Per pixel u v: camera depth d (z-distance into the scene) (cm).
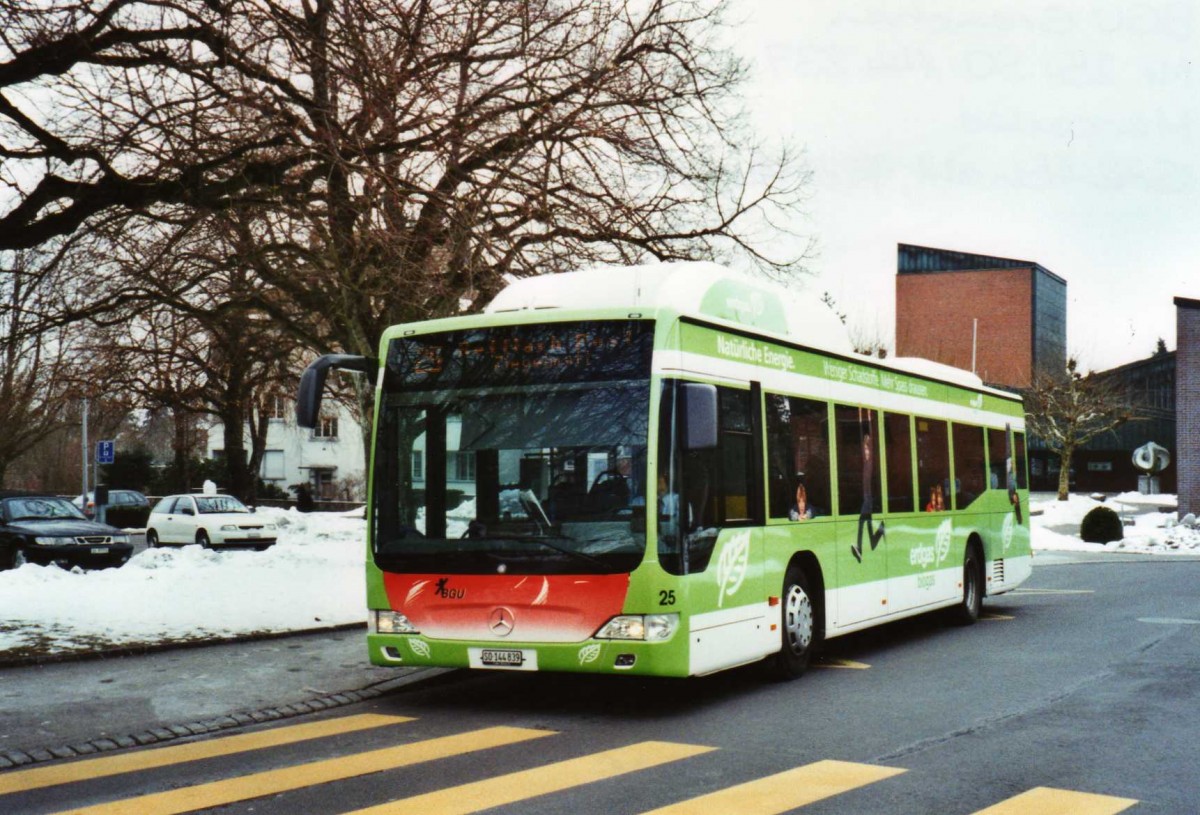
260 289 1966
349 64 1223
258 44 1215
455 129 1383
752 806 600
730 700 941
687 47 1669
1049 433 6650
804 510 1069
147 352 2306
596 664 837
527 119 1559
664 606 837
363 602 1476
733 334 973
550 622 848
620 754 734
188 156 1257
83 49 1136
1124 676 1038
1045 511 5750
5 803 627
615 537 842
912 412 1358
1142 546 3281
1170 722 823
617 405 864
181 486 4741
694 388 845
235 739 801
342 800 621
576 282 985
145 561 2083
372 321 1845
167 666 1078
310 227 1500
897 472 1298
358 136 1316
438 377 916
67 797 639
